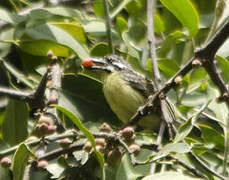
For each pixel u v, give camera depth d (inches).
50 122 341.7
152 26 402.9
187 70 321.7
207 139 416.5
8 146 393.1
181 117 426.6
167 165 375.2
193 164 371.9
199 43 468.8
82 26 456.8
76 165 362.3
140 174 367.6
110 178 370.3
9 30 445.7
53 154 318.0
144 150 377.7
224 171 354.9
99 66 471.5
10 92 379.9
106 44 454.6
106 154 331.9
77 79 422.0
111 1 469.1
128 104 472.1
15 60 481.4
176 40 471.8
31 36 431.5
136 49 446.0
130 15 490.3
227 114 386.3
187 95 437.1
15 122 414.9
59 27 436.1
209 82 404.2
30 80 441.1
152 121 460.1
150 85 479.2
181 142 328.5
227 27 296.0
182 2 404.8
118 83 472.7
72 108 415.5
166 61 430.0
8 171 367.2
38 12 431.5
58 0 489.4
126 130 323.6
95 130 397.1
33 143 317.4
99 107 425.1
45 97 382.3
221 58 395.5
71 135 320.8
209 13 482.3
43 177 378.9
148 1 414.3
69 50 446.9
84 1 505.4
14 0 493.7
